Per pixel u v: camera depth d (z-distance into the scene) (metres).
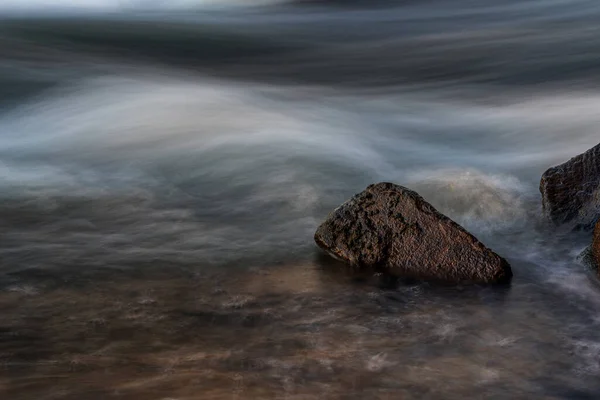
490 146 12.10
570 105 14.35
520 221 8.17
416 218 6.89
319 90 16.45
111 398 4.77
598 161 7.97
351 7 29.16
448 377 5.14
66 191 9.25
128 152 10.91
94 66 17.20
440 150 11.81
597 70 17.34
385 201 7.04
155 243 7.59
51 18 22.50
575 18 23.19
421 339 5.66
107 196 9.09
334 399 4.84
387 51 20.97
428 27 24.44
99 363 5.22
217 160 10.45
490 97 15.66
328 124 13.00
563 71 17.52
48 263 6.98
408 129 13.17
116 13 25.23
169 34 21.98
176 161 10.47
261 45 21.89
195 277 6.73
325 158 10.64
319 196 9.15
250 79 17.48
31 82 15.38
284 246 7.51
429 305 6.23
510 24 23.47
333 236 7.05
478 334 5.76
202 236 7.80
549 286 6.62
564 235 7.68
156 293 6.37
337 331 5.76
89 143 11.42
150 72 17.17
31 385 4.92
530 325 5.92
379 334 5.72
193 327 5.78
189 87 15.65
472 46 20.61
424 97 15.89
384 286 6.56
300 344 5.54
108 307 6.08
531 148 11.89
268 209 8.70
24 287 6.44
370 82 17.50
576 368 5.30
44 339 5.54
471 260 6.68
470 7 27.42
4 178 9.73
